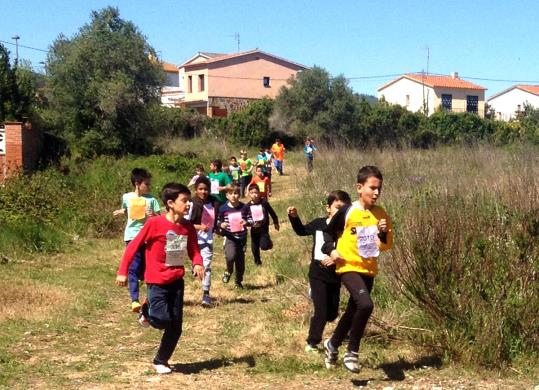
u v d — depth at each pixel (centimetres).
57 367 698
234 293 1096
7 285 1076
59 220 1633
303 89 4700
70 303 992
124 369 693
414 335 739
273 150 3269
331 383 643
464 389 621
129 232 980
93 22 3212
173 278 671
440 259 710
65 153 2827
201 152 3541
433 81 7656
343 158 2048
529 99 8544
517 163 1563
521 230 730
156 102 3288
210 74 6500
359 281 640
